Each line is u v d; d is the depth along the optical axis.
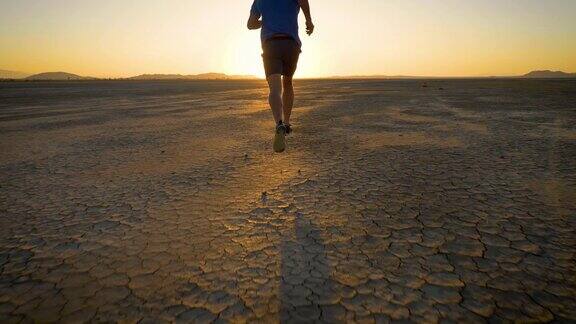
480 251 1.52
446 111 6.81
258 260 1.51
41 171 3.03
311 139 4.06
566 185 2.30
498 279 1.33
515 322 1.11
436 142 3.76
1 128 5.84
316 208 2.04
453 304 1.20
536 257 1.46
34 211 2.13
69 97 16.33
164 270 1.46
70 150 3.88
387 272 1.39
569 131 4.31
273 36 2.79
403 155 3.20
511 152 3.25
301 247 1.61
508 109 7.05
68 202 2.27
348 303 1.22
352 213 1.95
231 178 2.66
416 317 1.14
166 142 4.18
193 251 1.60
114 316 1.20
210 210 2.06
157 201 2.24
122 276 1.43
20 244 1.72
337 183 2.46
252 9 3.10
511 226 1.74
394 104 8.54
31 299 1.30
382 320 1.13
